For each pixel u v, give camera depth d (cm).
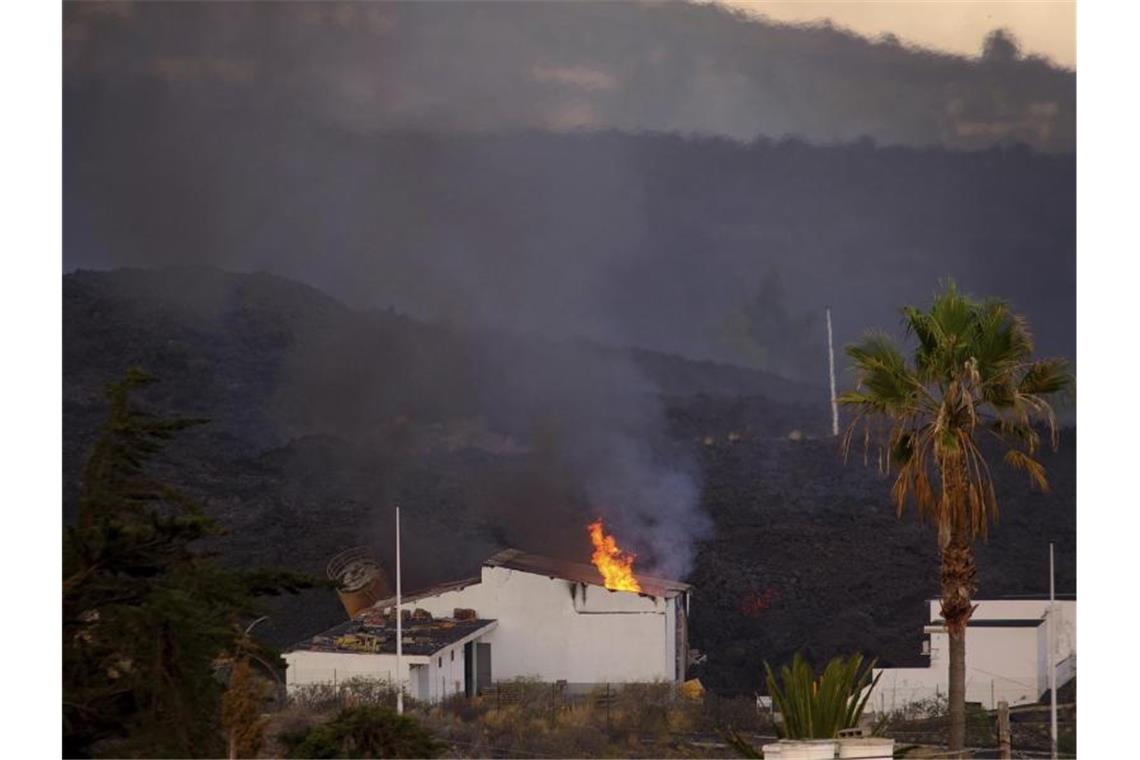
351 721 10875
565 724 14262
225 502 16475
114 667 10306
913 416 12112
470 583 15875
